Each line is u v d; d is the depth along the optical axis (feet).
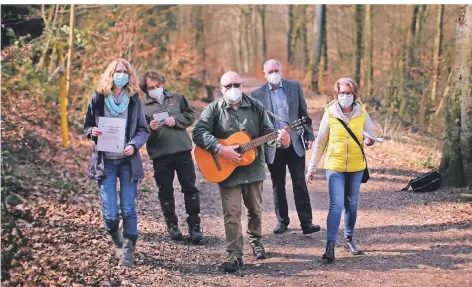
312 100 86.94
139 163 20.12
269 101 24.16
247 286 19.17
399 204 29.12
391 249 22.56
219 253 22.76
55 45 44.73
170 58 80.89
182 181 23.88
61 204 26.81
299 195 24.66
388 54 94.94
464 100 30.71
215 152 20.44
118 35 56.80
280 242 24.00
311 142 24.63
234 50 201.05
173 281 19.25
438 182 30.99
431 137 53.42
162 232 25.16
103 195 19.99
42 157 33.60
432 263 20.81
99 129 19.61
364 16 94.02
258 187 21.29
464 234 23.68
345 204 21.93
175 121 23.47
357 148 21.12
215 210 29.66
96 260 20.39
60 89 39.63
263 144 21.08
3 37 42.11
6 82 33.47
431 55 78.28
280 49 176.86
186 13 104.01
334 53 128.36
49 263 19.48
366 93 84.07
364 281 19.47
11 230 19.43
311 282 19.51
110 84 19.70
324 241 24.00
